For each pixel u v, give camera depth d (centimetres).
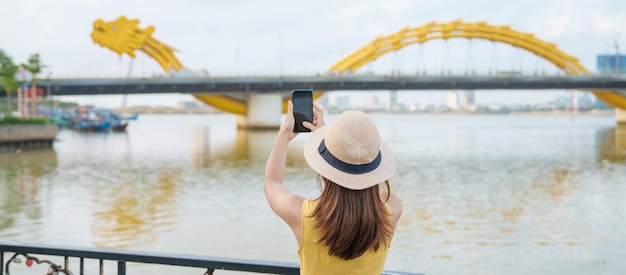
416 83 12325
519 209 2817
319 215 276
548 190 3522
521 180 4044
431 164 5209
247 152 6675
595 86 13450
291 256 1906
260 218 2530
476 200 3120
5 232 2280
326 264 279
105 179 4122
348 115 282
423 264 1794
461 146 7638
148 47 13125
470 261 1827
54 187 3681
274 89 12181
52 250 400
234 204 2941
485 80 12306
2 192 3438
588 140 9044
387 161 287
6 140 7188
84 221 2505
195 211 2739
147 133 12381
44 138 7819
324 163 279
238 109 13075
